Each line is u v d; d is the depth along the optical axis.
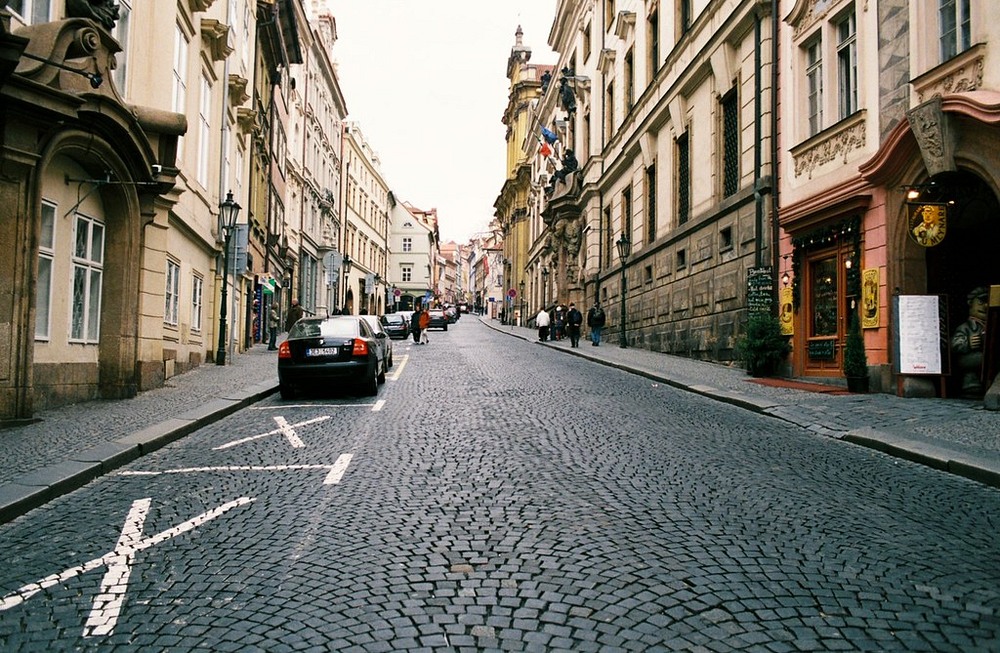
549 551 4.80
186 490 6.57
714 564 4.56
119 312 11.95
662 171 24.62
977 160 10.31
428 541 5.03
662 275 24.22
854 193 13.07
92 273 11.65
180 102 15.84
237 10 22.47
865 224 12.99
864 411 10.45
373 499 6.17
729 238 18.78
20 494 5.96
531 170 59.84
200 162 18.17
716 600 4.00
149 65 13.59
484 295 146.12
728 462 7.64
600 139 34.34
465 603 3.97
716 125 19.66
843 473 7.22
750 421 10.50
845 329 14.03
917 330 11.66
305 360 13.16
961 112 10.32
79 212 11.15
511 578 4.33
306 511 5.83
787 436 9.33
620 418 10.63
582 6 38.56
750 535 5.16
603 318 28.30
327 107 50.12
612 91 32.84
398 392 14.13
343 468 7.38
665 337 23.69
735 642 3.51
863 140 13.02
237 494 6.40
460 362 21.55
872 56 12.79
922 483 6.85
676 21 23.16
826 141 14.26
